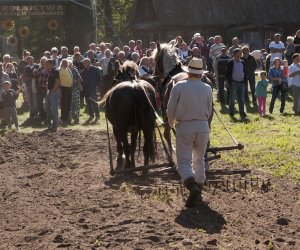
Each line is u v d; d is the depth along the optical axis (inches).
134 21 2214.6
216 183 466.0
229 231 353.7
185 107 407.2
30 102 922.1
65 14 1563.7
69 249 319.9
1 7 1555.1
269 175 500.4
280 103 983.0
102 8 2146.9
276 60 894.4
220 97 964.0
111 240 333.4
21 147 671.8
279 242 333.4
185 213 386.0
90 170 531.8
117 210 393.1
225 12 2102.6
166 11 2046.0
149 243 326.3
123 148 484.4
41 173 524.1
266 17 2126.0
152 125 466.3
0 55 1718.8
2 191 460.1
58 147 661.3
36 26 1656.0
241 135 718.5
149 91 499.2
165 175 490.3
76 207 406.3
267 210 395.5
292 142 660.1
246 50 960.9
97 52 1105.4
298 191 446.3
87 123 863.7
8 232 356.2
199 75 410.6
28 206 412.8
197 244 323.3
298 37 1123.9
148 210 391.2
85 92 886.4
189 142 409.4
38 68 898.7
